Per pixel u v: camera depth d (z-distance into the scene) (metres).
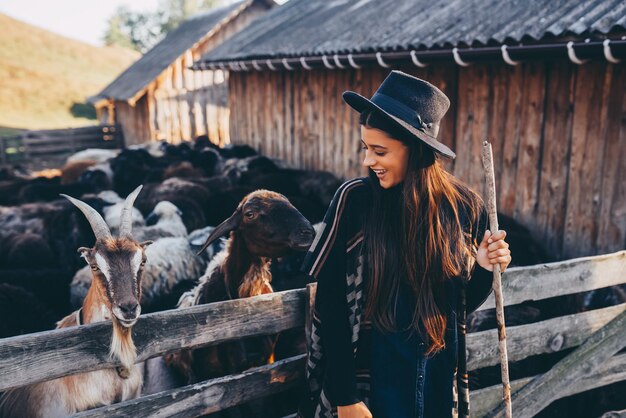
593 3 5.25
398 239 1.83
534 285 2.95
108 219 7.35
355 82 8.15
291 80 9.80
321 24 9.31
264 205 3.06
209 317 2.40
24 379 2.04
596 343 3.25
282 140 10.29
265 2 20.81
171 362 3.48
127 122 20.97
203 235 6.34
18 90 36.88
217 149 12.38
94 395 2.75
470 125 6.43
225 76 17.94
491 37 5.39
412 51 6.10
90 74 45.38
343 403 1.83
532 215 5.89
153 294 5.20
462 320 1.95
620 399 3.74
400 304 1.87
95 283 2.67
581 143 5.35
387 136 1.74
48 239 7.53
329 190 8.34
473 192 1.98
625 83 4.93
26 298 4.48
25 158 20.53
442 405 1.93
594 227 5.32
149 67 19.77
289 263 5.18
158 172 10.53
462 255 1.87
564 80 5.43
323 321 1.88
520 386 3.09
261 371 2.56
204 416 3.30
